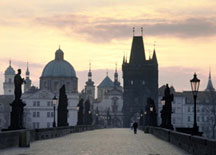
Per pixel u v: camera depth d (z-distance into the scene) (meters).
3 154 31.66
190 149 33.47
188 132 48.59
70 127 88.56
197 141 30.48
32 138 50.78
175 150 36.72
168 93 63.66
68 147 39.91
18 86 46.91
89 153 33.12
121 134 83.75
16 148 37.97
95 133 91.44
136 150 36.59
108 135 77.06
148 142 50.16
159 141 52.88
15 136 39.69
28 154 31.75
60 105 86.69
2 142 35.75
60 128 71.50
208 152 26.86
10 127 46.19
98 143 47.31
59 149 37.19
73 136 71.19
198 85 40.12
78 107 118.25
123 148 39.00
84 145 43.25
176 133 43.16
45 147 39.62
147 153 33.44
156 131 71.69
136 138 62.72
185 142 36.25
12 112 46.44
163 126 66.81
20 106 46.66
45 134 58.12
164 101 68.00
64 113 86.69
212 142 25.89
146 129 93.75
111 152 34.25
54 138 61.59
